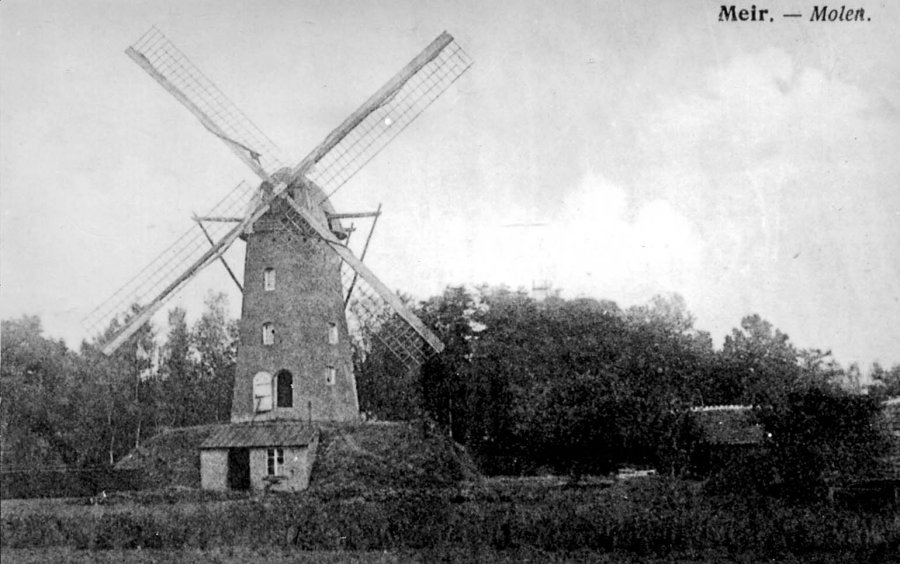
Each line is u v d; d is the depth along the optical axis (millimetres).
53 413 29641
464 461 23469
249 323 24906
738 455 19672
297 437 22703
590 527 15781
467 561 14781
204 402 37000
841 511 16594
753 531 15469
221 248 24484
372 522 16391
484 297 24078
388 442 23281
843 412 18531
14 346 26438
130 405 33375
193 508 18000
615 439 24766
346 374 25172
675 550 15344
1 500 21297
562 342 24219
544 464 25297
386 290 23703
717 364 23266
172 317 34875
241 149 23734
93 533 16781
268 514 17078
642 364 24125
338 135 23031
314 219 24234
